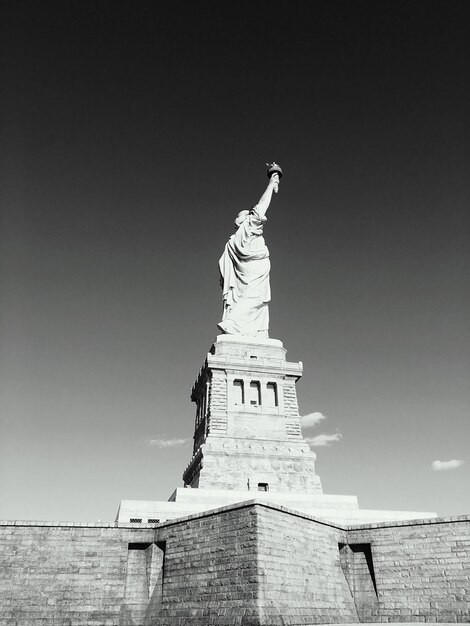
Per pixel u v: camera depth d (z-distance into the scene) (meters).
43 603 39.88
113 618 40.31
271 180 104.12
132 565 42.88
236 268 95.88
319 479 75.88
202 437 82.19
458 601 39.16
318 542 42.31
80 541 42.38
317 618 37.66
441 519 42.06
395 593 41.88
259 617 33.34
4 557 40.62
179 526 42.12
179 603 39.16
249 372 83.50
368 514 57.94
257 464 74.62
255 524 36.50
